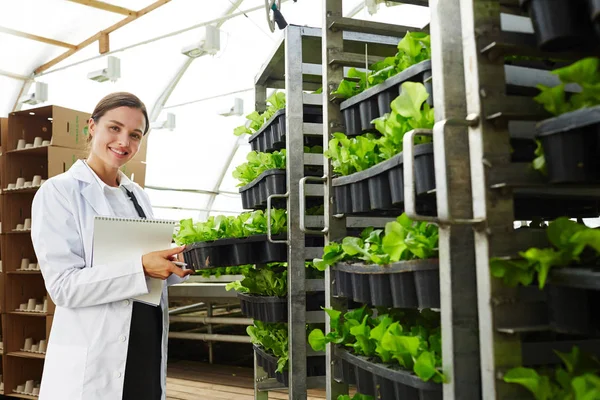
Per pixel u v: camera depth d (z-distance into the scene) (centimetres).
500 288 104
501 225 105
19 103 782
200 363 463
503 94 106
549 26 92
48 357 175
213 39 545
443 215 110
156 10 677
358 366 147
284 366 233
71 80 773
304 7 698
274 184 231
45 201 173
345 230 190
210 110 825
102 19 688
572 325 97
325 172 191
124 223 172
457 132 113
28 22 671
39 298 429
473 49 106
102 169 190
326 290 188
